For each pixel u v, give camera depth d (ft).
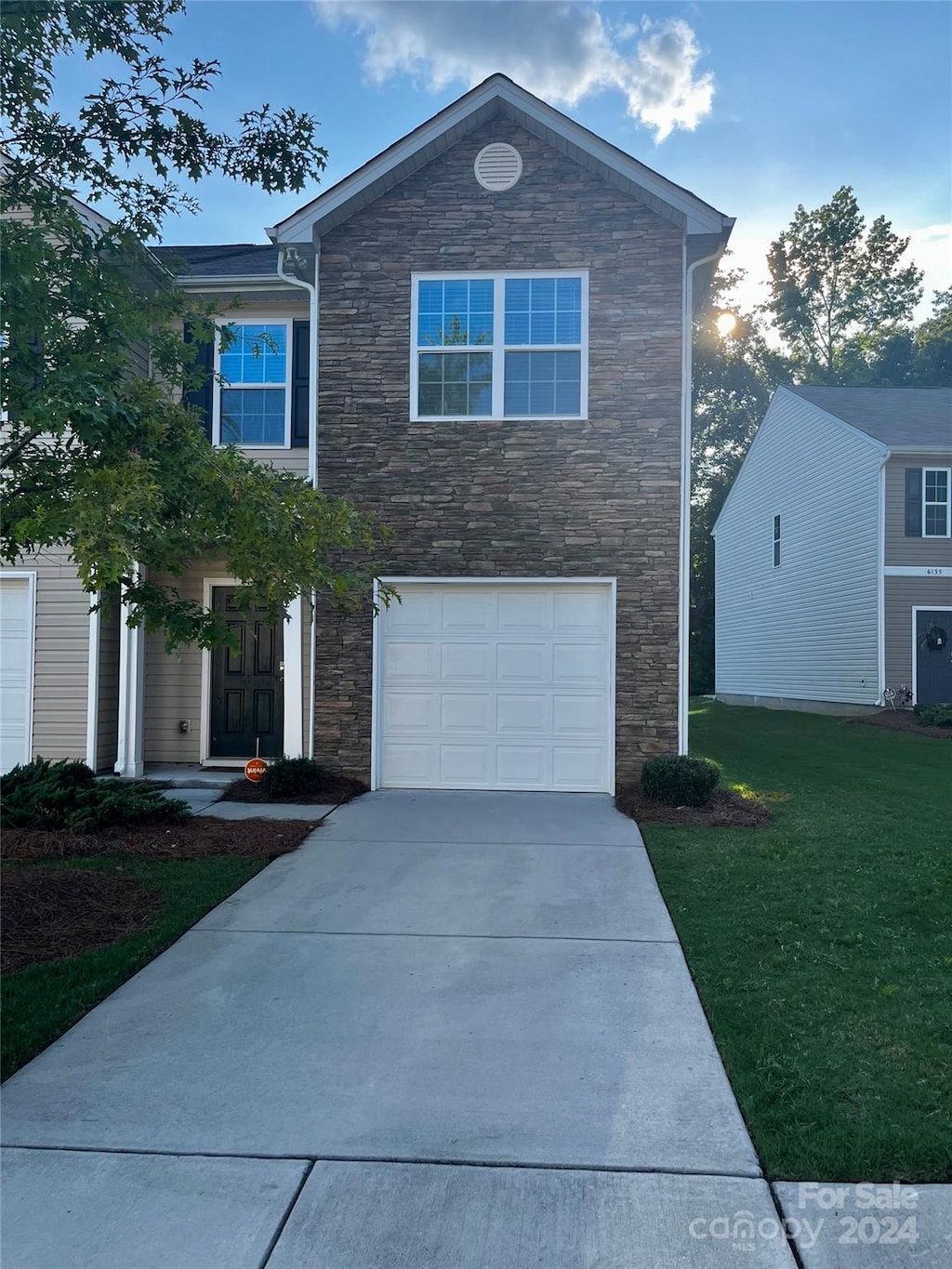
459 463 30.66
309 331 33.47
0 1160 9.62
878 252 144.25
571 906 18.10
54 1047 12.23
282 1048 12.20
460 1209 8.83
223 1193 9.09
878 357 139.44
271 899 18.63
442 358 30.89
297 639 31.40
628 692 29.99
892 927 16.78
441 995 13.92
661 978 14.48
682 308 30.19
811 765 41.22
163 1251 8.25
